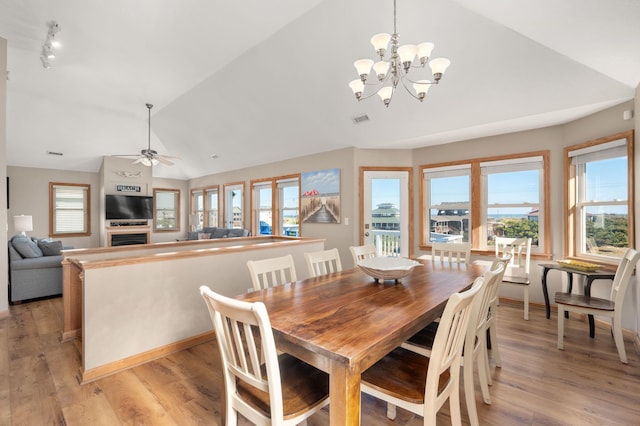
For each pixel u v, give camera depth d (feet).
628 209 9.47
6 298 11.10
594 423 5.59
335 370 3.59
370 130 14.46
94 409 5.99
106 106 17.99
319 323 4.31
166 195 29.07
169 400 6.28
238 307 3.57
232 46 11.48
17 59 12.53
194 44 11.21
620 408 6.01
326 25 10.02
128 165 24.75
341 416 3.54
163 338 8.28
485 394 6.18
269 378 3.51
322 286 6.41
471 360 5.24
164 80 14.40
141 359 7.81
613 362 7.80
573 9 6.41
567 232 11.66
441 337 3.86
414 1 8.55
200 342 9.00
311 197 18.17
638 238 8.85
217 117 17.87
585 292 9.39
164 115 19.43
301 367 4.95
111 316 7.38
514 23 7.60
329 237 17.26
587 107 9.98
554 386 6.77
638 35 6.51
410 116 12.82
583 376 7.16
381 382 4.45
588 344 8.86
